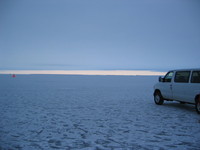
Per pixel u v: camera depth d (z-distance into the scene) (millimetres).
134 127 7191
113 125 7492
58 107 11367
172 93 11031
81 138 6039
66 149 5176
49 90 22344
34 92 19938
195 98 9406
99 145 5449
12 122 7918
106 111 10211
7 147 5309
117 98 15500
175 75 10977
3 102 13156
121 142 5672
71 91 21328
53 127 7238
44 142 5699
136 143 5586
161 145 5418
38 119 8438
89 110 10492
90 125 7500
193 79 9680
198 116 8992
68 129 6984
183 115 9195
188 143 5566
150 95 17688
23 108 10992
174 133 6465
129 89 24469
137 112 9953
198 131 6672
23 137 6133
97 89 24141
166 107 11453
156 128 7047
